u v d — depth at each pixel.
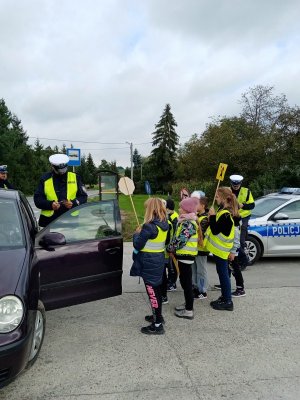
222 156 24.84
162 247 4.46
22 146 61.19
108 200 4.71
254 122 30.39
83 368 3.66
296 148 23.88
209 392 3.27
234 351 4.03
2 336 2.86
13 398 3.18
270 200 8.78
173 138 61.66
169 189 57.00
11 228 3.85
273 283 6.63
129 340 4.29
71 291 4.26
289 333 4.51
